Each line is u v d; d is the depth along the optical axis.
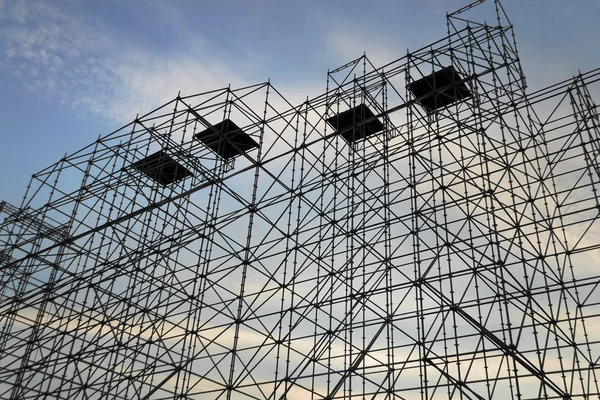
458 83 23.25
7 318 27.08
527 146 22.42
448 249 20.58
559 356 18.09
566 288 18.72
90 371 24.83
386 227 23.25
